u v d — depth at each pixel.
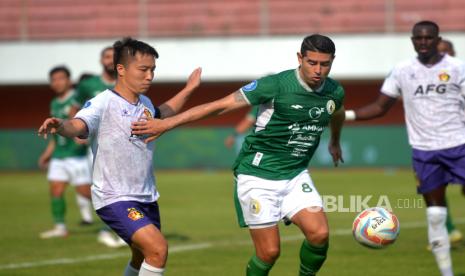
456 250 35.94
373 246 23.48
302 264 23.52
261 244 23.23
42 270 31.94
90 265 33.06
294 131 23.08
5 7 110.44
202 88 103.44
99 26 108.69
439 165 28.70
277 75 23.02
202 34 104.25
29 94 104.44
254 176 23.55
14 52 101.62
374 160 91.44
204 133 93.38
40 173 92.38
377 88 101.81
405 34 97.81
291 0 107.50
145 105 22.92
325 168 91.38
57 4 110.38
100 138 22.05
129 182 22.36
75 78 101.56
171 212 53.31
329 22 106.44
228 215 51.28
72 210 57.47
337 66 98.88
